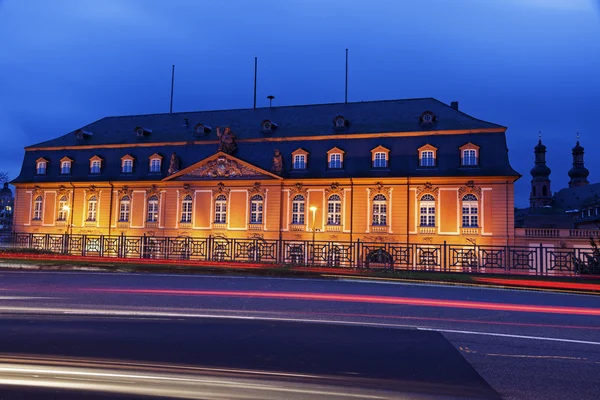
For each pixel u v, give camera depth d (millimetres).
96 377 7145
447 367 7910
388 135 40688
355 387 6867
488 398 6551
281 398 6375
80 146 48406
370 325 11180
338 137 41875
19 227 48031
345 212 40219
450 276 21906
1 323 10805
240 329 10484
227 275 22516
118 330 10219
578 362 8320
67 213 46938
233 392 6578
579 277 22391
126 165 46594
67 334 9797
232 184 42812
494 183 37188
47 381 6949
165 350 8680
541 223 62188
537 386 7059
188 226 43469
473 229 37188
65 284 18016
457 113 41906
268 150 43469
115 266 23578
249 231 41812
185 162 45156
